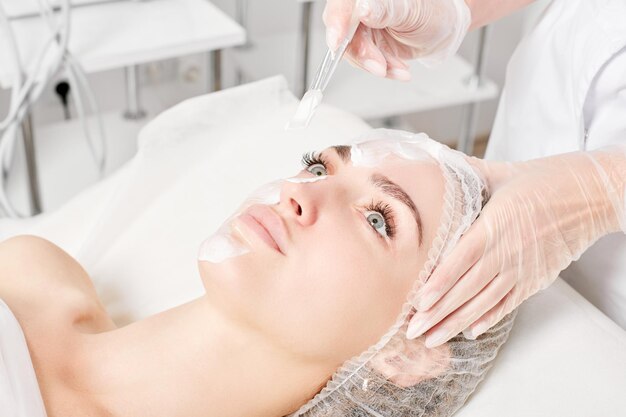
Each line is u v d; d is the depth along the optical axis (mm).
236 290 1009
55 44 1772
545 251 1070
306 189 1050
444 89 2244
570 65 1233
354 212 1059
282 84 1484
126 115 2322
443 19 1138
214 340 1059
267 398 1063
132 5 1943
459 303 1011
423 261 1051
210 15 1938
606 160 1139
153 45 1792
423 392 1046
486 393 1080
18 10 1813
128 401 1049
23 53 1746
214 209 1403
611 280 1216
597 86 1207
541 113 1307
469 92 2242
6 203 1836
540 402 1056
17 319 1111
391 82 2246
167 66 2426
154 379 1058
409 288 1042
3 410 961
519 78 1339
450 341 1052
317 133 1457
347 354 1039
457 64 2379
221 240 1031
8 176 1998
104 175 2070
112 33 1824
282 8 2439
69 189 2020
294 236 1025
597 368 1090
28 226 1476
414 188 1074
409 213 1053
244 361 1051
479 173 1136
